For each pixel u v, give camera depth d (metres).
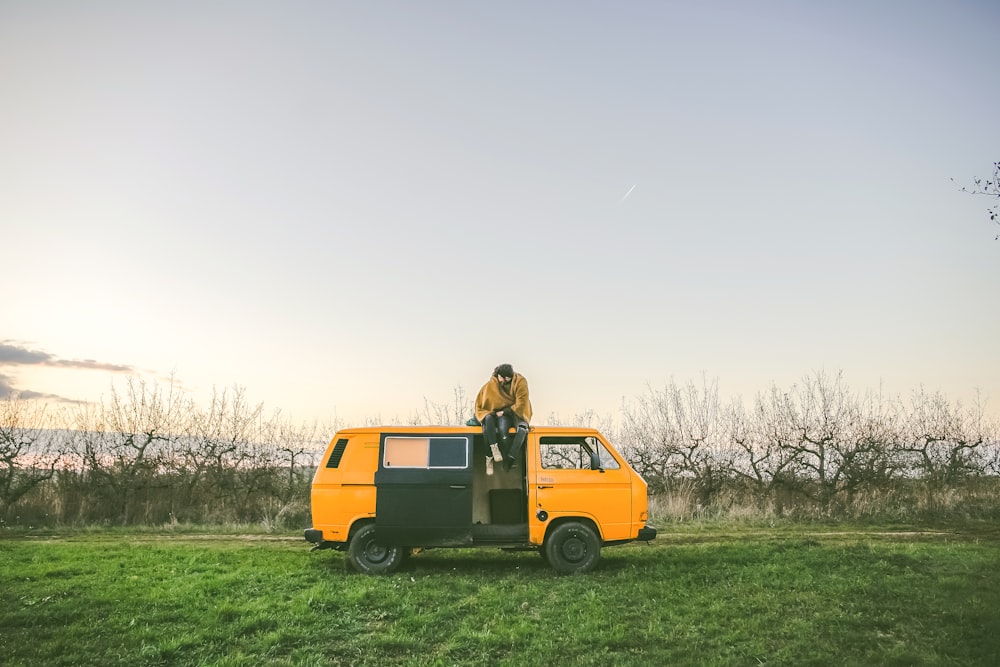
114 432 19.91
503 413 10.90
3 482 17.73
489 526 10.52
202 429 21.03
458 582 9.59
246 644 7.14
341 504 10.51
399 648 7.12
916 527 16.48
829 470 20.34
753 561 11.12
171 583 9.42
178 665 6.61
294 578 9.84
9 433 18.34
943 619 7.66
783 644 6.99
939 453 20.97
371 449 10.71
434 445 10.73
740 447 21.62
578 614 8.09
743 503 19.66
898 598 8.48
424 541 10.37
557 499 10.52
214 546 13.48
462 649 7.07
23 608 8.16
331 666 6.67
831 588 8.99
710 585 9.45
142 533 15.95
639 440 23.33
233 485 19.22
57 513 17.44
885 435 21.14
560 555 10.37
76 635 7.28
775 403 22.55
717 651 6.86
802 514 18.44
